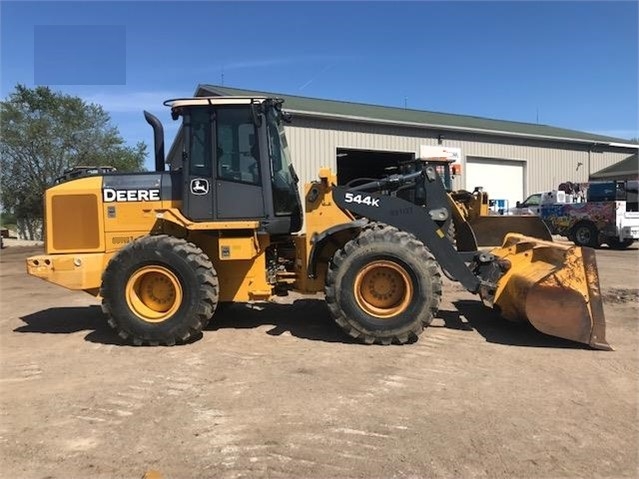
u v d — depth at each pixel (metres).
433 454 3.71
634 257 16.48
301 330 7.09
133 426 4.21
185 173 6.76
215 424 4.21
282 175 7.04
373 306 6.43
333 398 4.71
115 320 6.45
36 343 6.80
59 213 7.06
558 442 3.88
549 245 6.62
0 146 35.09
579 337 6.13
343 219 6.80
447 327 7.16
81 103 36.44
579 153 28.64
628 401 4.62
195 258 6.41
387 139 21.73
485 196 9.46
